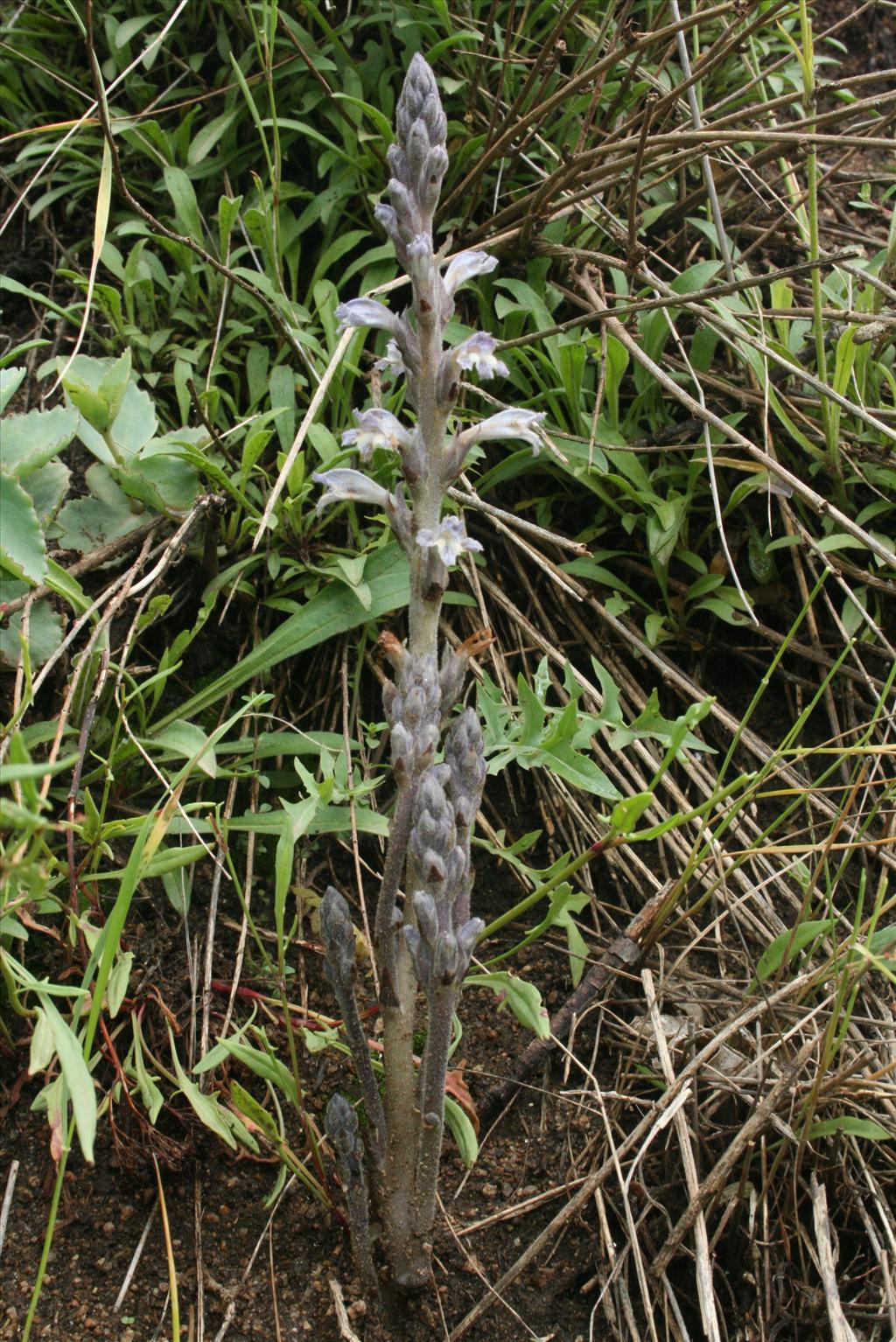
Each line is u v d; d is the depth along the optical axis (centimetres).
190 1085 250
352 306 221
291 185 387
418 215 221
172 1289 240
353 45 415
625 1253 256
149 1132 263
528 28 408
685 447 351
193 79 418
